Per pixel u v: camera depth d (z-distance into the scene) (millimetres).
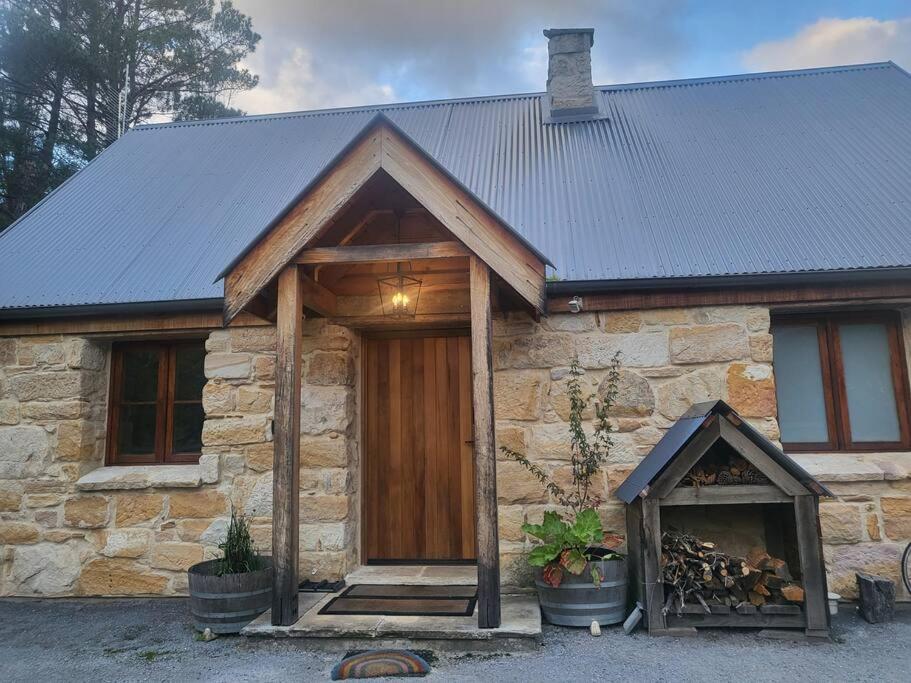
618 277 4949
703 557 4160
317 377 5359
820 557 4016
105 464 5820
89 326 5602
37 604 5285
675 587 4156
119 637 4430
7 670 3854
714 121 7398
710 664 3621
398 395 5812
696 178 6266
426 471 5703
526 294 4023
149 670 3789
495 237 4059
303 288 4559
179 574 5324
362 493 5695
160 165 7844
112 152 8312
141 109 17734
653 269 5000
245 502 5297
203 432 5406
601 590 4191
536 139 7551
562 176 6629
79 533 5434
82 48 16047
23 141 15438
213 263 5840
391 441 5770
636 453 4930
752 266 4883
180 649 4148
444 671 3580
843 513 4707
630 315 5102
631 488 4406
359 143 4195
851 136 6555
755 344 4910
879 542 4676
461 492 5641
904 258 4738
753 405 4852
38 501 5484
